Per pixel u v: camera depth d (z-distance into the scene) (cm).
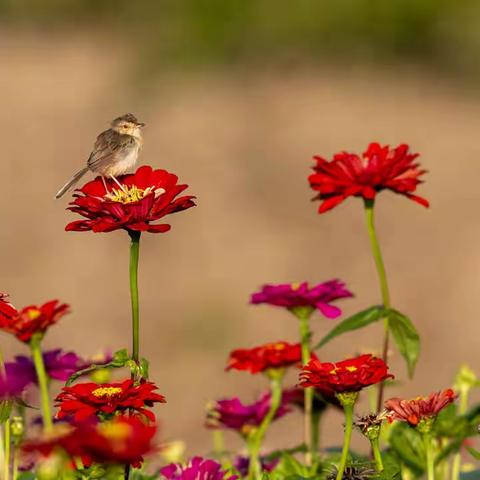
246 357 475
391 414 401
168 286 1711
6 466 394
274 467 493
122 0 3050
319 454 507
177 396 1340
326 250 1806
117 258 1786
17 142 2284
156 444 309
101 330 1564
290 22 2894
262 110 2477
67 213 1961
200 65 2794
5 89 2597
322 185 462
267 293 473
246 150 2244
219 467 414
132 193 425
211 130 2355
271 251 1816
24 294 1695
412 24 2853
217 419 493
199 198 2014
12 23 3078
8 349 980
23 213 1962
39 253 1814
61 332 1552
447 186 2027
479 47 2795
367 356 392
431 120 2391
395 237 1827
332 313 468
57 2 3103
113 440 301
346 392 389
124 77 2708
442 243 1798
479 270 1702
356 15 2872
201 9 2891
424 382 1383
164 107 2523
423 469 461
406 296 1642
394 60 2842
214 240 1856
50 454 310
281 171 2134
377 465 403
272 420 495
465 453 682
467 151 2202
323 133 2336
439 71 2783
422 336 1534
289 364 477
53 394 628
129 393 377
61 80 2680
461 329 1544
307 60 2844
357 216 1898
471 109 2473
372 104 2511
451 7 2809
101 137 602
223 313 1608
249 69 2784
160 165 2189
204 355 1486
